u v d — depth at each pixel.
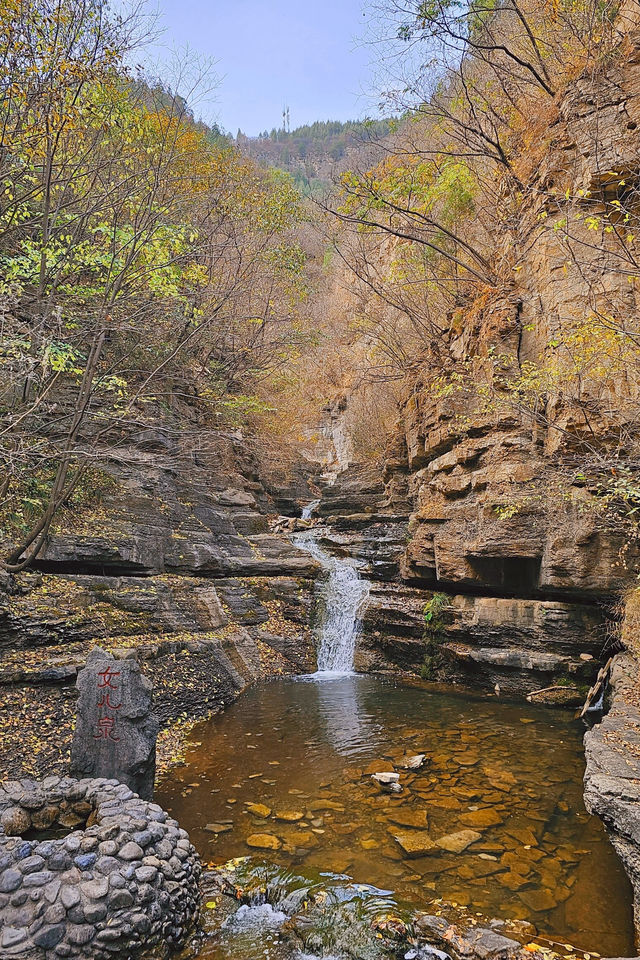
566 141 9.14
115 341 10.96
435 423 12.56
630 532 7.91
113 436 11.79
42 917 3.28
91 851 3.74
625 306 7.81
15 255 8.60
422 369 14.27
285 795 6.00
